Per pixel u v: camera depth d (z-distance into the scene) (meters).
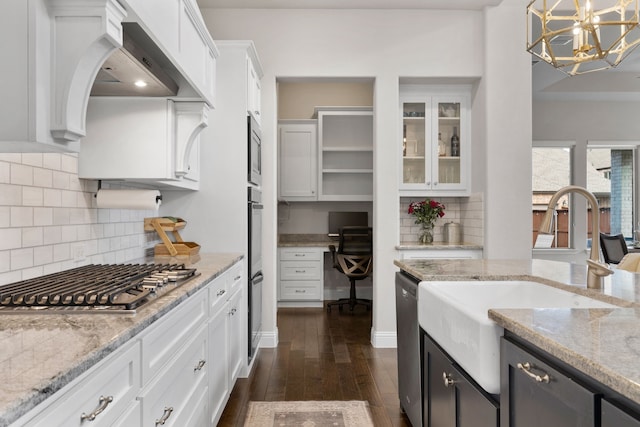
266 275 3.80
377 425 2.41
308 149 5.58
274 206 3.82
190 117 2.31
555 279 1.83
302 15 3.82
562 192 1.64
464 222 4.35
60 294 1.34
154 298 1.43
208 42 2.30
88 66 1.16
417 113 4.16
